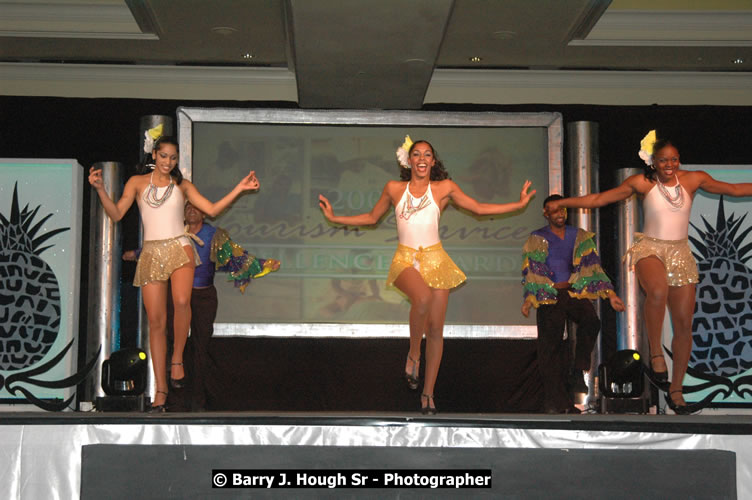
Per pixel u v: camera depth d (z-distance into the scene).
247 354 6.94
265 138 7.20
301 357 6.97
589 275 6.00
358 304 7.09
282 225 7.12
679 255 5.31
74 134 7.11
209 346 6.88
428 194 5.05
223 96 7.36
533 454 4.47
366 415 4.71
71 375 6.52
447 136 7.26
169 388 6.37
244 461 4.45
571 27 6.50
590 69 7.40
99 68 7.25
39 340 6.56
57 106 7.12
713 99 7.46
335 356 6.98
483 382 6.97
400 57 6.20
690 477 4.44
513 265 7.14
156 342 5.19
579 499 4.44
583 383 6.18
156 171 5.26
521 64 7.31
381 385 6.97
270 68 7.32
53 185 6.73
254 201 7.13
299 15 5.51
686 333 5.34
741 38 6.79
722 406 6.52
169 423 4.64
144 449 4.45
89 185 7.06
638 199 6.77
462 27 6.52
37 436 4.64
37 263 6.65
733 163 7.30
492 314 7.08
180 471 4.44
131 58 7.12
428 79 6.65
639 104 7.43
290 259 7.10
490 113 7.20
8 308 6.59
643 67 7.36
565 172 7.16
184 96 7.34
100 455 4.45
